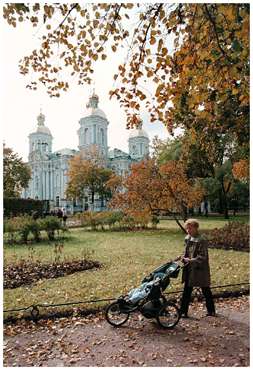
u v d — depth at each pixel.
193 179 26.86
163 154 27.70
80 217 26.45
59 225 16.58
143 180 18.62
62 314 5.48
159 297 4.97
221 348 4.18
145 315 4.92
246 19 4.00
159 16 5.23
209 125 9.83
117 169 74.94
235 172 18.92
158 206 18.75
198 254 5.23
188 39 4.98
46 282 7.71
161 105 5.41
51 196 77.31
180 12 5.11
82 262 9.65
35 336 4.75
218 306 5.81
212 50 5.05
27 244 15.09
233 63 4.80
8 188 43.59
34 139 82.31
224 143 15.27
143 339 4.52
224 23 4.65
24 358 4.09
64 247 13.78
